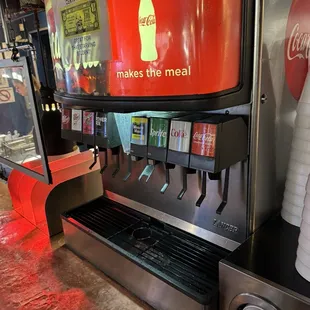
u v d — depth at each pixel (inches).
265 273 23.5
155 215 37.4
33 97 33.4
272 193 30.7
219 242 31.9
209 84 21.3
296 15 27.2
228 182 28.4
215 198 30.6
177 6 19.9
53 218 45.2
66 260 39.6
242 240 29.8
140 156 29.4
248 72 24.0
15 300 33.1
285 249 26.4
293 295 21.3
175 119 26.1
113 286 34.6
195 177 31.5
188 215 33.8
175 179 33.6
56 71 29.1
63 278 36.3
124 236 35.7
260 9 22.7
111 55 23.3
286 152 31.0
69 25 25.3
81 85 26.5
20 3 40.8
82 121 34.4
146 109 23.0
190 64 20.8
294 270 23.8
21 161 42.9
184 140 25.3
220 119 24.7
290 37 27.0
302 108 26.7
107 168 42.0
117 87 23.9
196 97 21.3
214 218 31.4
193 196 32.5
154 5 20.4
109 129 32.5
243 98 24.0
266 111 26.5
